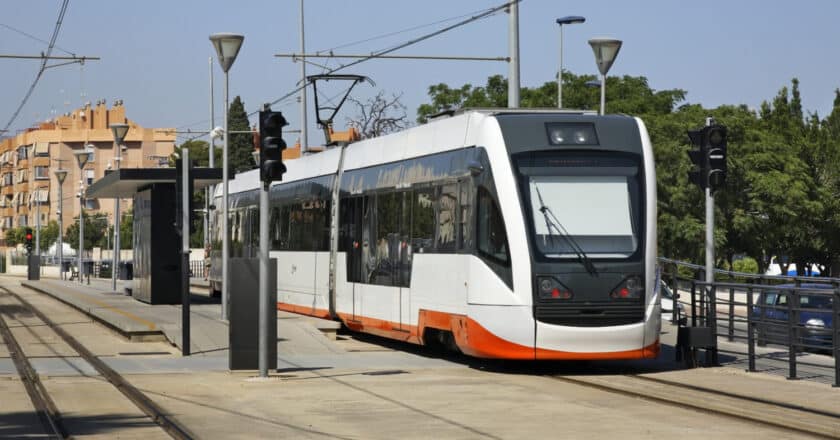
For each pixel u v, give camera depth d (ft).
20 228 456.45
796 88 221.66
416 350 77.46
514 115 64.08
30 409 48.62
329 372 63.46
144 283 125.49
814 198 190.90
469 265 63.57
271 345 62.80
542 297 60.13
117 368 65.87
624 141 63.26
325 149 97.30
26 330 96.84
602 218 61.62
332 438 40.60
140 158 462.60
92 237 418.31
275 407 49.21
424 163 71.77
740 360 68.80
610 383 57.11
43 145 470.39
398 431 42.11
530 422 43.91
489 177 62.54
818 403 49.14
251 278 63.72
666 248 182.50
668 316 113.60
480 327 62.03
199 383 58.34
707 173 66.49
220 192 137.28
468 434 41.09
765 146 184.75
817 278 77.97
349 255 85.40
